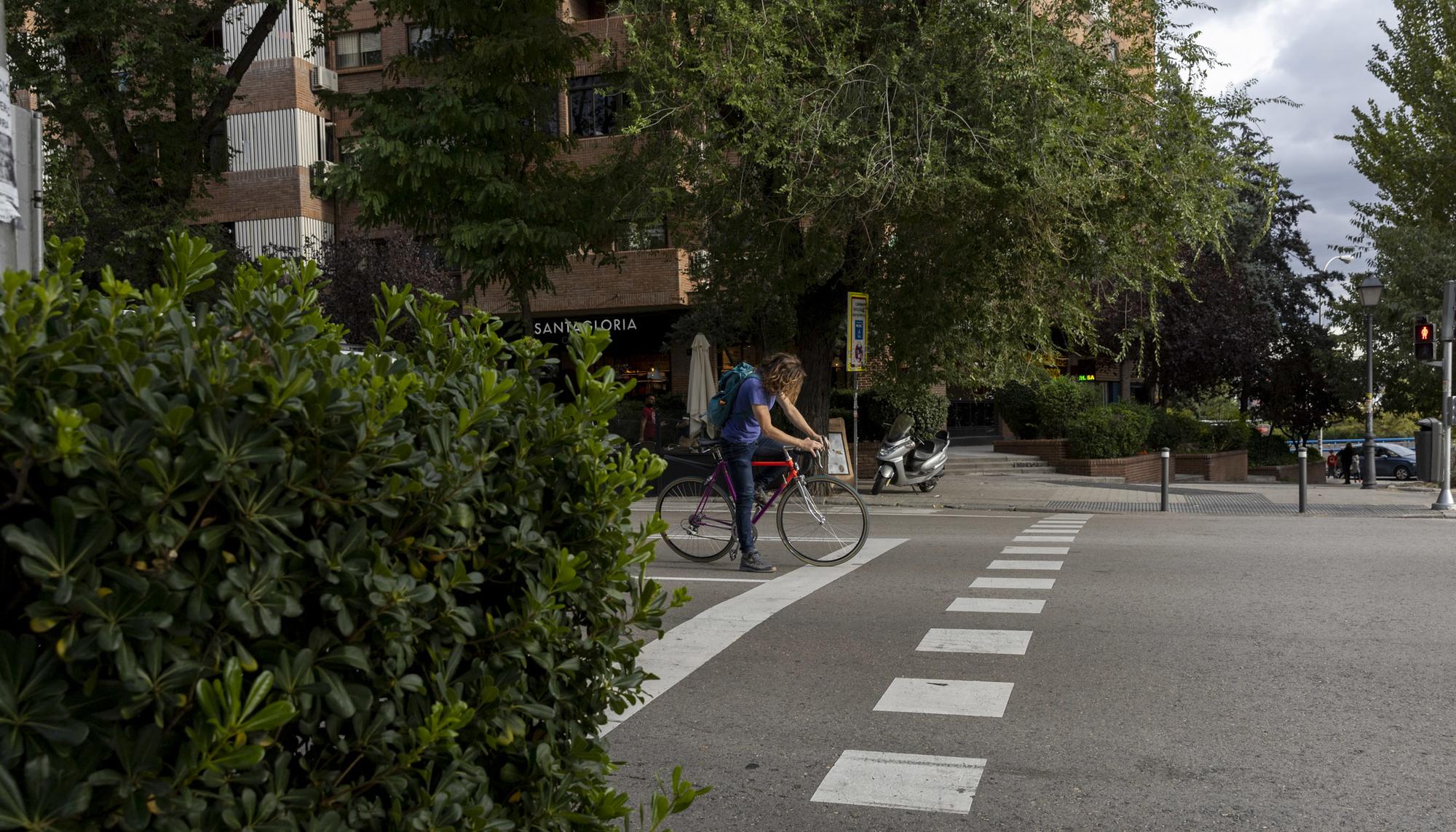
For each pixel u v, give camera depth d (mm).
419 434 2113
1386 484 23984
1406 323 28453
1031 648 6340
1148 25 14805
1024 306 17391
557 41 17672
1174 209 14609
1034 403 30375
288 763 1704
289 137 32812
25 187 2896
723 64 14453
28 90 20703
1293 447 39438
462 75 17438
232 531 1647
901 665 5996
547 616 2244
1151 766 4332
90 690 1437
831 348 18891
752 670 5910
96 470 1491
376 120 17688
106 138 22812
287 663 1677
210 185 33438
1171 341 34031
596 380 2529
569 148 19469
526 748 2197
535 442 2393
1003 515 15672
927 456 19609
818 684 5633
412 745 1880
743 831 3736
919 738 4723
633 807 3938
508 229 17078
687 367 33656
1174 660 5996
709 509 10133
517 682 2197
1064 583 8523
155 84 21188
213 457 1607
